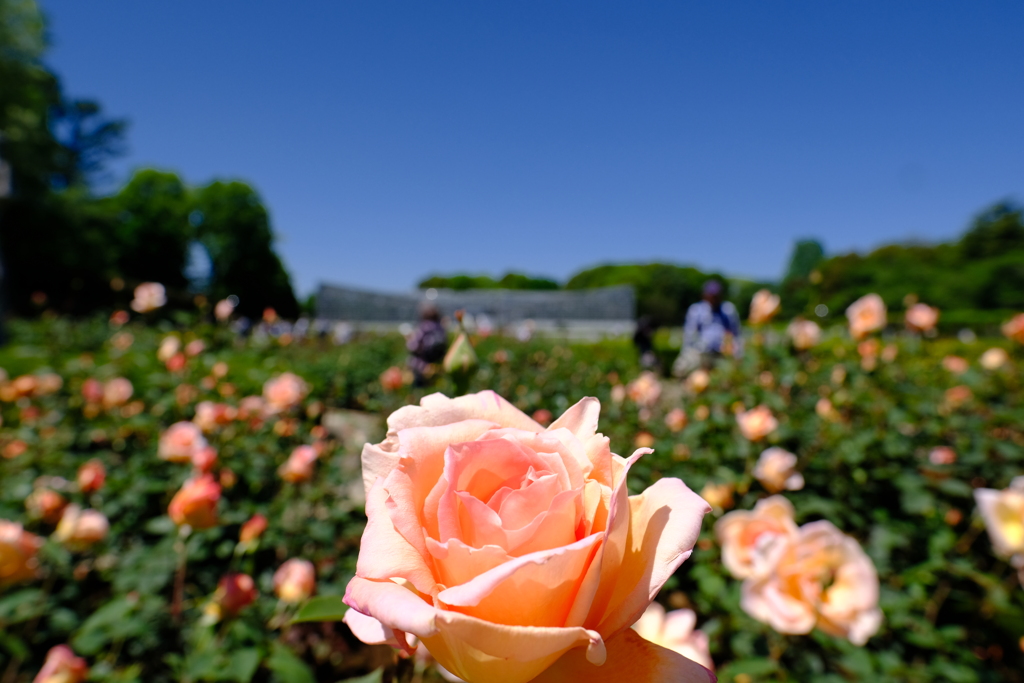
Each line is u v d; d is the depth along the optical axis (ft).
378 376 24.62
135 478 9.55
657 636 3.15
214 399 16.61
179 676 5.34
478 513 1.44
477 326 45.60
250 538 6.56
